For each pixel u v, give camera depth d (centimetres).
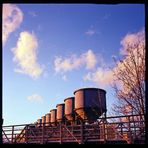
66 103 2458
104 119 1395
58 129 1812
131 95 1589
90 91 2061
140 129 1236
